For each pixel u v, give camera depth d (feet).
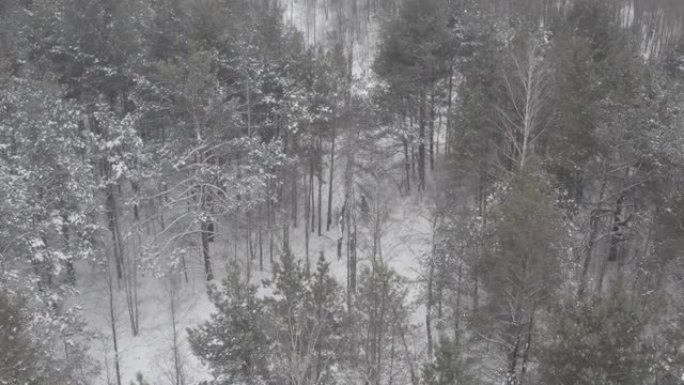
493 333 62.95
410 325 79.20
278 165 109.09
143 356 88.99
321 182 119.85
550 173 76.02
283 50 114.32
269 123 112.88
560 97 77.92
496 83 92.99
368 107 112.16
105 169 115.55
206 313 97.25
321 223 121.70
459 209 95.14
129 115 104.88
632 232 82.58
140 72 106.93
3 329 46.78
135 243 111.55
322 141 123.03
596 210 79.25
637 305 44.88
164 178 107.96
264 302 56.24
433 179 118.83
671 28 214.28
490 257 59.62
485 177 94.17
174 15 108.68
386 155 121.80
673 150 69.97
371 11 258.98
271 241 107.04
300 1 281.54
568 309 48.85
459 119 95.61
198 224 114.21
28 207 81.20
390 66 113.09
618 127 73.00
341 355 55.31
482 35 107.14
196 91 96.07
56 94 95.66
